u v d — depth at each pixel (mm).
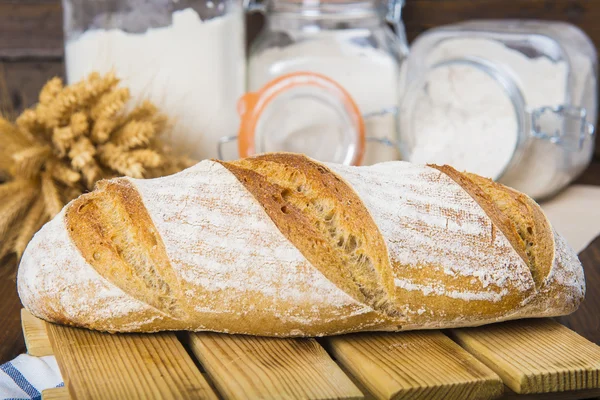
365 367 569
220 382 562
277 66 909
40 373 588
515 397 576
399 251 596
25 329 616
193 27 865
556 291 616
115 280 590
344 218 602
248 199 602
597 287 711
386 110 902
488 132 867
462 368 568
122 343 588
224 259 588
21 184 794
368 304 593
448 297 597
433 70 889
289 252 589
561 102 868
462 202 621
